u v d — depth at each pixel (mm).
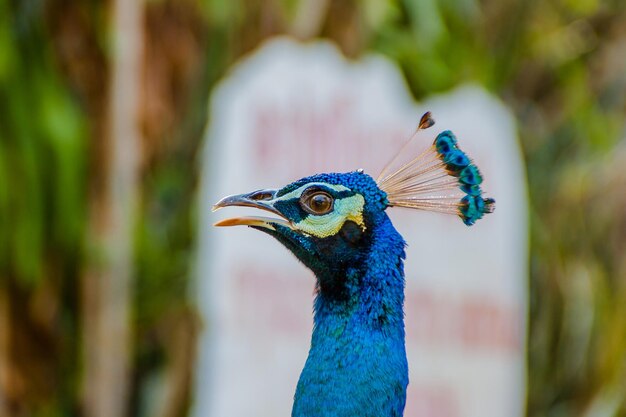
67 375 10609
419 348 11312
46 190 10516
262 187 10570
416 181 6258
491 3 13000
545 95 13594
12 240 10438
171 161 10891
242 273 10414
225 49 11023
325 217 6129
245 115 10531
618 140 13953
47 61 10555
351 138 10969
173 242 10773
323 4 11000
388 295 6078
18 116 10438
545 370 13234
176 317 10617
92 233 10570
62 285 10609
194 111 10961
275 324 10445
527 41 13219
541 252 13281
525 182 12305
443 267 11477
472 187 6223
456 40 12344
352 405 5910
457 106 11992
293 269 10500
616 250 13570
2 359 10445
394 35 11914
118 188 10570
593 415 13242
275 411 10406
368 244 6121
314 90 10805
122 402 10562
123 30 10602
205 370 10391
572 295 13320
